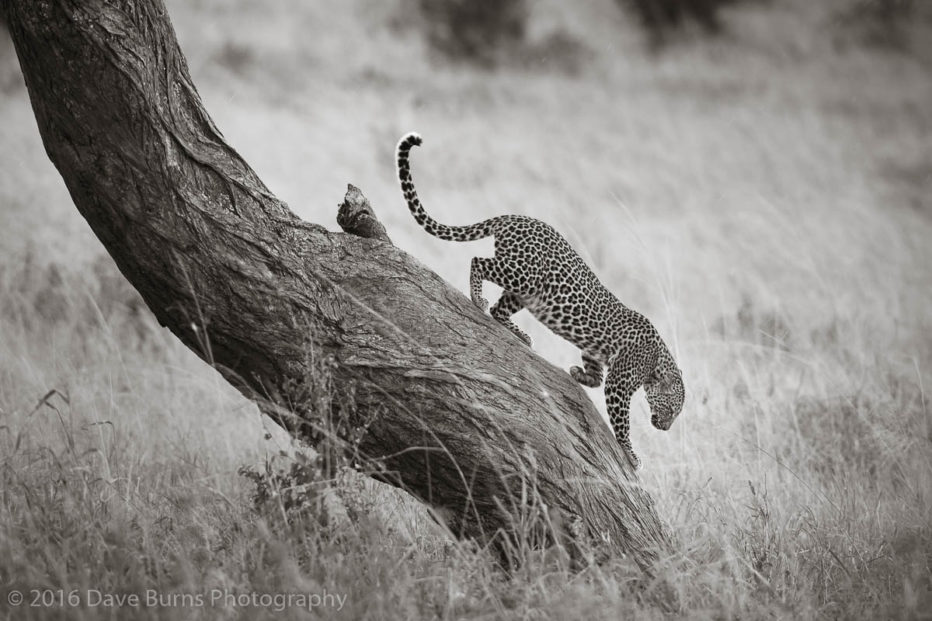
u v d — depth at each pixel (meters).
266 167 24.22
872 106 40.62
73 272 16.81
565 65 44.25
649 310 17.61
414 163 26.23
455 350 8.57
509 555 7.96
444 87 37.06
